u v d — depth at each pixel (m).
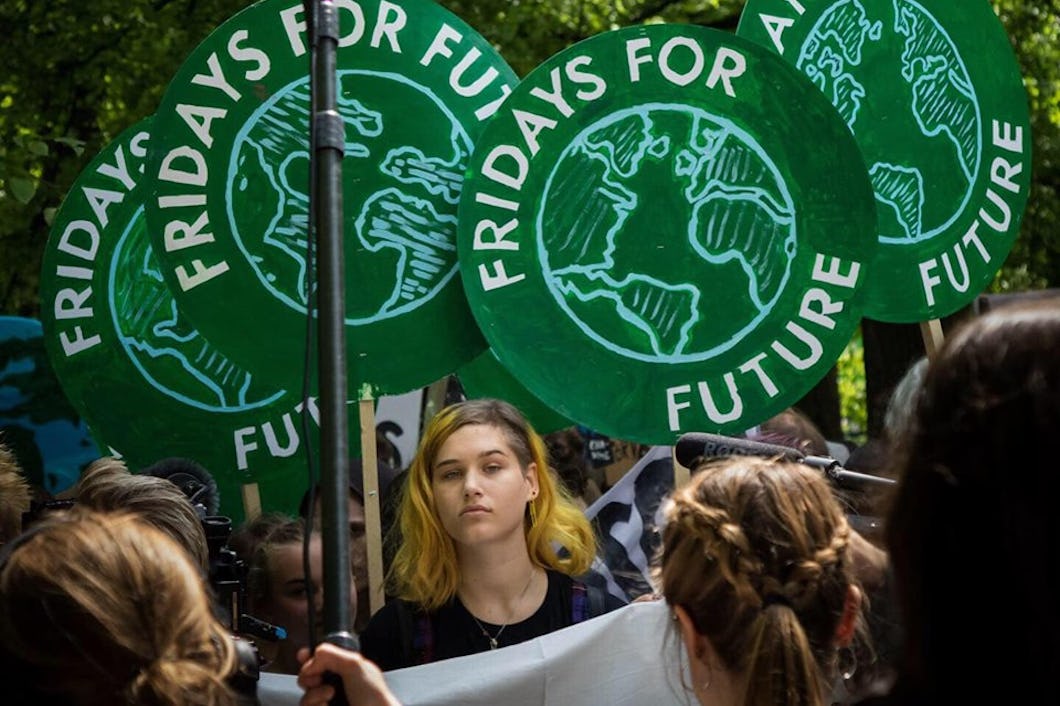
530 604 6.29
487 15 18.86
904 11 7.66
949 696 2.59
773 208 6.73
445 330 6.75
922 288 7.66
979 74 7.72
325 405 4.11
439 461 6.29
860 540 4.20
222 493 8.50
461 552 6.30
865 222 6.70
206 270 6.73
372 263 6.74
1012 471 2.55
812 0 7.55
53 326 8.23
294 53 6.79
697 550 3.65
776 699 3.48
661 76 6.69
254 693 3.84
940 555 2.60
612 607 6.39
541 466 6.43
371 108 6.79
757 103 6.73
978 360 2.63
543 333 6.59
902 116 7.66
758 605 3.57
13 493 6.78
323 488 4.03
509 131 6.61
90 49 18.47
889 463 2.87
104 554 3.17
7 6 18.25
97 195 8.30
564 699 5.59
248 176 6.75
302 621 7.03
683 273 6.69
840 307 6.72
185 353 8.15
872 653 3.98
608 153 6.67
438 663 5.65
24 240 18.03
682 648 5.55
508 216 6.59
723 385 6.67
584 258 6.64
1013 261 21.44
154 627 3.14
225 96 6.76
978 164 7.73
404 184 6.78
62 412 9.24
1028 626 2.52
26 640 3.10
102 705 3.12
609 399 6.62
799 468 3.78
